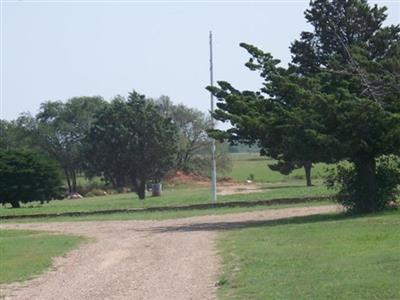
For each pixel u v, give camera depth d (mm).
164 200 45750
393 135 25562
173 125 67000
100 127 65062
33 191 49688
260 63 29672
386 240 17766
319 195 39344
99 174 68812
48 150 93438
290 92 27625
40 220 37375
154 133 64500
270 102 29328
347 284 11945
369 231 20312
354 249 16516
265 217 30766
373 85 23688
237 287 13281
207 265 16891
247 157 146000
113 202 48406
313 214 29969
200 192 60438
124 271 17016
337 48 45625
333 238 19344
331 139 25781
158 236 24875
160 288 14133
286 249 18078
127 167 64812
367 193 27719
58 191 51812
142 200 48438
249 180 83812
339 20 45812
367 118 25484
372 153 27156
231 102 29031
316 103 25750
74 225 32719
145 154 64500
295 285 12594
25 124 95562
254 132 27812
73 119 93812
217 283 14031
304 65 46469
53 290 14805
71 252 21484
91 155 65750
